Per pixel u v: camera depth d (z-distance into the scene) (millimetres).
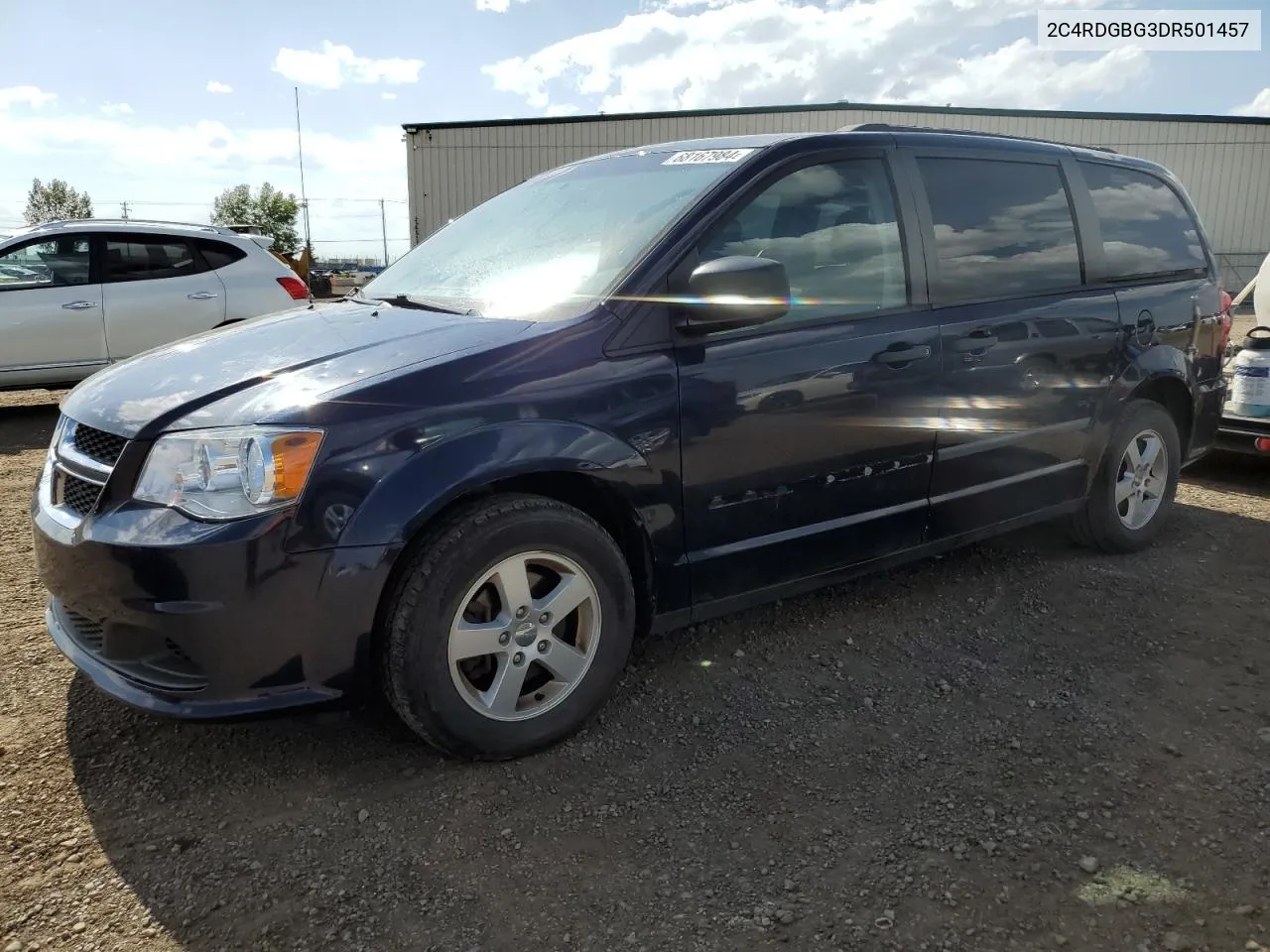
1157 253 4492
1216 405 4859
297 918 2086
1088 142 26359
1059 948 1985
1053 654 3434
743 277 2703
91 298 8219
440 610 2477
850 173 3355
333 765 2695
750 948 1993
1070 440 4051
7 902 2125
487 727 2623
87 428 2623
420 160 26344
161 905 2123
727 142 3414
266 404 2400
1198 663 3363
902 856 2295
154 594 2297
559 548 2674
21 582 4062
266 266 9070
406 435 2422
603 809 2496
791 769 2691
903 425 3369
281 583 2314
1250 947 1980
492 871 2250
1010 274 3762
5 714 2932
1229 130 26578
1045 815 2457
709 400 2889
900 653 3443
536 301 2941
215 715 2346
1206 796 2541
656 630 2990
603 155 3910
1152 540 4605
